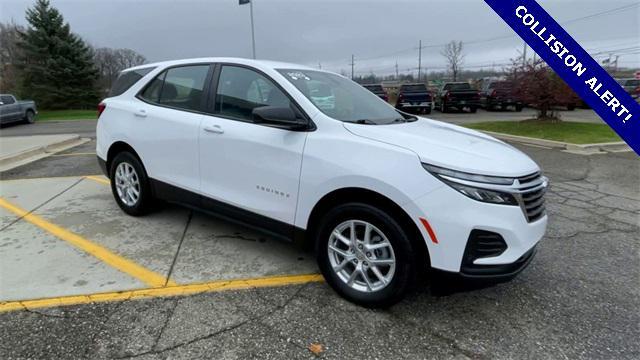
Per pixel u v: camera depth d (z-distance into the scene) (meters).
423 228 2.63
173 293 3.13
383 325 2.79
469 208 2.56
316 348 2.55
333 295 3.14
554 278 3.49
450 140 3.04
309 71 3.86
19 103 20.16
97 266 3.53
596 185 6.47
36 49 32.66
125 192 4.73
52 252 3.79
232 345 2.56
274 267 3.58
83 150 10.08
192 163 3.89
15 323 2.72
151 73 4.45
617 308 3.04
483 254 2.62
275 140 3.26
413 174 2.65
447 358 2.49
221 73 3.82
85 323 2.74
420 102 21.38
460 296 3.17
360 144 2.88
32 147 9.39
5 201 5.35
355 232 2.96
